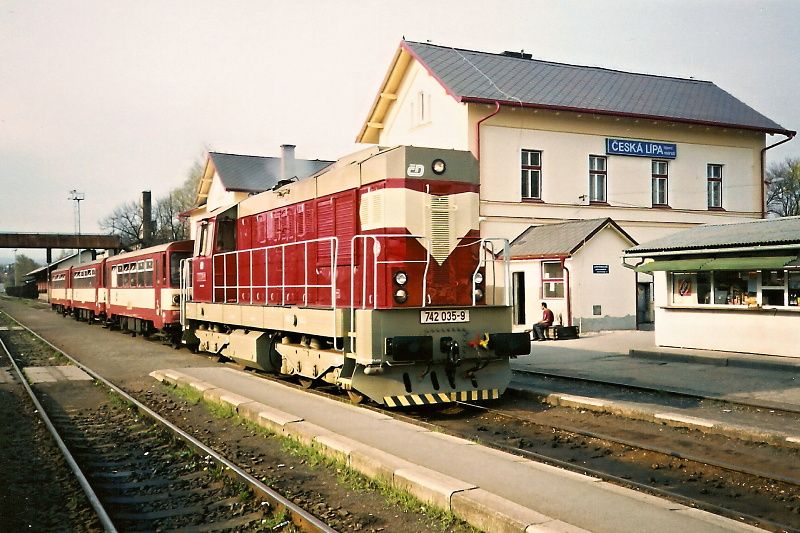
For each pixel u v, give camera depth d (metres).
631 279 24.52
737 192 29.84
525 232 25.91
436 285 11.05
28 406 12.52
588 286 23.61
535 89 26.72
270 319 13.40
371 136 30.59
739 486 6.96
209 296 17.27
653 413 9.91
